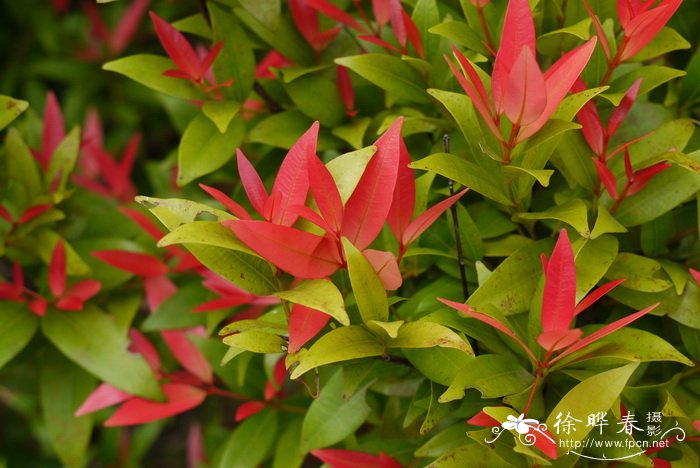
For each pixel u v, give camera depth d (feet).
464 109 3.20
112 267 3.75
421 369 3.18
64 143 3.73
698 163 3.22
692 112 3.49
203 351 3.66
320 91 3.52
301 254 3.06
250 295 3.55
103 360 3.59
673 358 3.11
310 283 3.06
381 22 3.52
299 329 3.07
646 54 3.33
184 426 6.14
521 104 3.05
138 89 5.63
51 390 3.74
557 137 3.17
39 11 5.74
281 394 3.74
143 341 3.70
